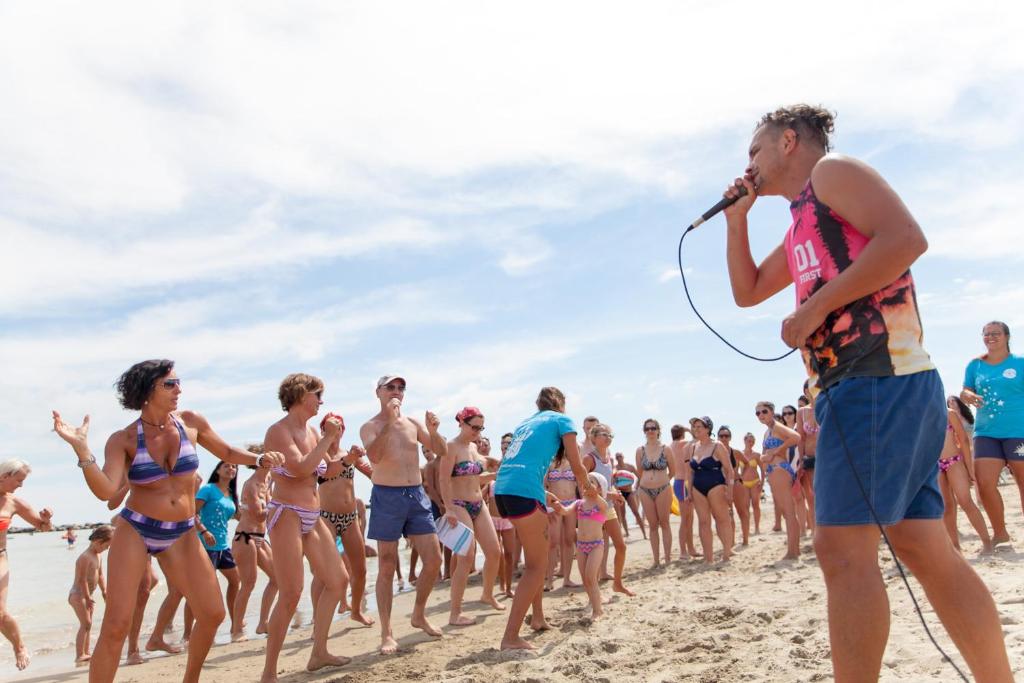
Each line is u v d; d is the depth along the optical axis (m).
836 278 2.27
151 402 4.50
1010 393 7.58
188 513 4.63
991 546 7.51
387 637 6.50
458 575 7.63
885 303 2.33
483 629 7.20
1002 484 17.70
